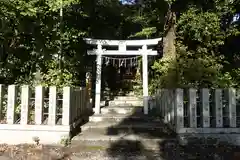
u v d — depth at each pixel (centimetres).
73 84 993
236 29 1077
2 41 891
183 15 1066
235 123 666
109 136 698
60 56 965
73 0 889
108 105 1183
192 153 609
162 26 1341
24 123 663
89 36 1295
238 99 690
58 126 661
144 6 1422
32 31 884
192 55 1021
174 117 707
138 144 662
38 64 936
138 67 1348
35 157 566
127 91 1450
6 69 891
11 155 578
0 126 661
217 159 567
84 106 971
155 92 1118
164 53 1173
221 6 1050
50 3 832
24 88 670
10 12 741
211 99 686
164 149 643
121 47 1068
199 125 686
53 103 674
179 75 912
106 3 1373
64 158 567
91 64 1276
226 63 1136
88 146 652
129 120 920
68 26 1085
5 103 703
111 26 1458
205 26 1032
